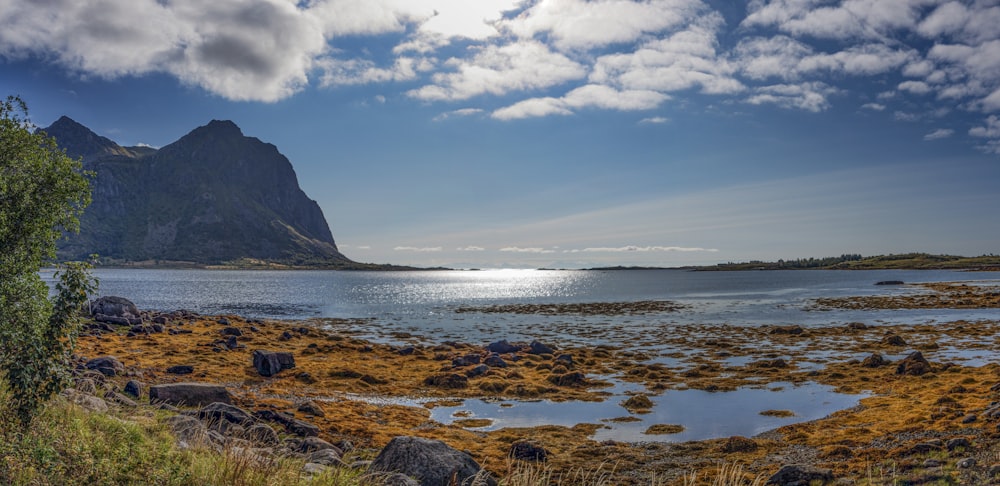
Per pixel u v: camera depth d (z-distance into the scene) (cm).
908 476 2238
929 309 10844
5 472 1021
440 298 17162
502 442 3055
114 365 3772
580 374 4750
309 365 5222
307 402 3525
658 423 3447
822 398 4034
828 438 2970
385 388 4531
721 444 2944
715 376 4891
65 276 1410
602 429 3325
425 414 3750
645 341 7194
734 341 7019
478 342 7381
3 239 1703
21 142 1847
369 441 2983
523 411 3828
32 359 1314
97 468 1153
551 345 6894
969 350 5900
